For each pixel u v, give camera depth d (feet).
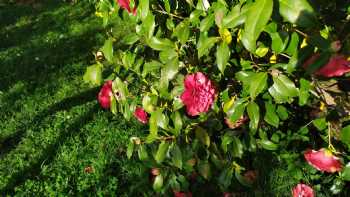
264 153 11.06
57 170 12.78
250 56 6.11
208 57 6.75
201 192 10.75
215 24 5.83
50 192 12.05
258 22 3.74
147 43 6.38
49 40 21.89
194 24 6.04
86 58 19.48
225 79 6.84
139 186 11.20
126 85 7.30
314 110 7.97
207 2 5.76
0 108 16.11
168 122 6.81
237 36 5.80
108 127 14.23
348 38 4.85
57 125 14.75
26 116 15.49
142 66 7.07
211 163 8.77
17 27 24.29
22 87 17.42
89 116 15.05
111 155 13.01
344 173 7.07
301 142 9.36
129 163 12.49
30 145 13.97
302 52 4.99
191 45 6.72
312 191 8.66
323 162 6.54
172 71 6.18
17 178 12.70
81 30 22.62
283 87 5.62
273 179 10.87
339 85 6.04
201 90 5.95
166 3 6.17
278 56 6.06
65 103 16.05
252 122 6.40
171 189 10.33
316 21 3.92
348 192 9.52
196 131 7.39
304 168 10.18
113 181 12.02
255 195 10.55
